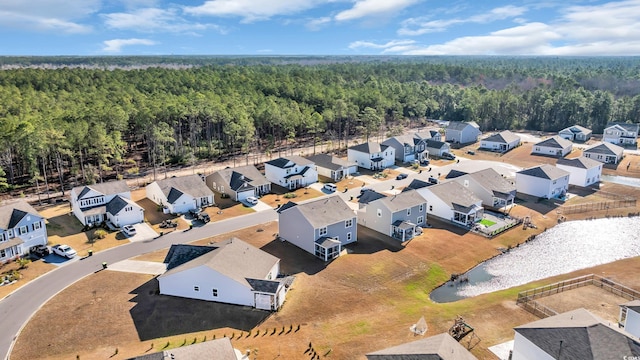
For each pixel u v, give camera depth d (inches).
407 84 7559.1
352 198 2753.4
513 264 1872.5
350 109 4623.5
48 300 1547.7
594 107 5310.0
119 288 1632.6
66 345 1289.4
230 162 3725.4
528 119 5787.4
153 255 1925.4
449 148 4141.2
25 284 1668.3
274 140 4384.8
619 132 4394.7
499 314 1449.3
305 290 1619.1
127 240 2094.0
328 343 1285.7
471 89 6968.5
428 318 1424.7
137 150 4033.0
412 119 6048.2
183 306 1505.9
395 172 3422.7
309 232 1924.2
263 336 1326.3
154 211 2500.0
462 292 1649.9
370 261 1867.6
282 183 3016.7
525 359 1125.1
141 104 3804.1
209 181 2970.0
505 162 3779.5
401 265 1834.4
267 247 2007.9
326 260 1866.4
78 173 3270.2
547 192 2677.2
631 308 1264.8
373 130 4537.4
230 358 1082.1
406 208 2169.0
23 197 2770.7
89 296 1573.6
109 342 1300.4
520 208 2527.1
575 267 1834.4
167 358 1027.9
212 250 1678.2
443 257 1918.1
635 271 1770.4
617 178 3184.1
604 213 2443.4
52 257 1908.2
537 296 1574.8
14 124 2896.2
